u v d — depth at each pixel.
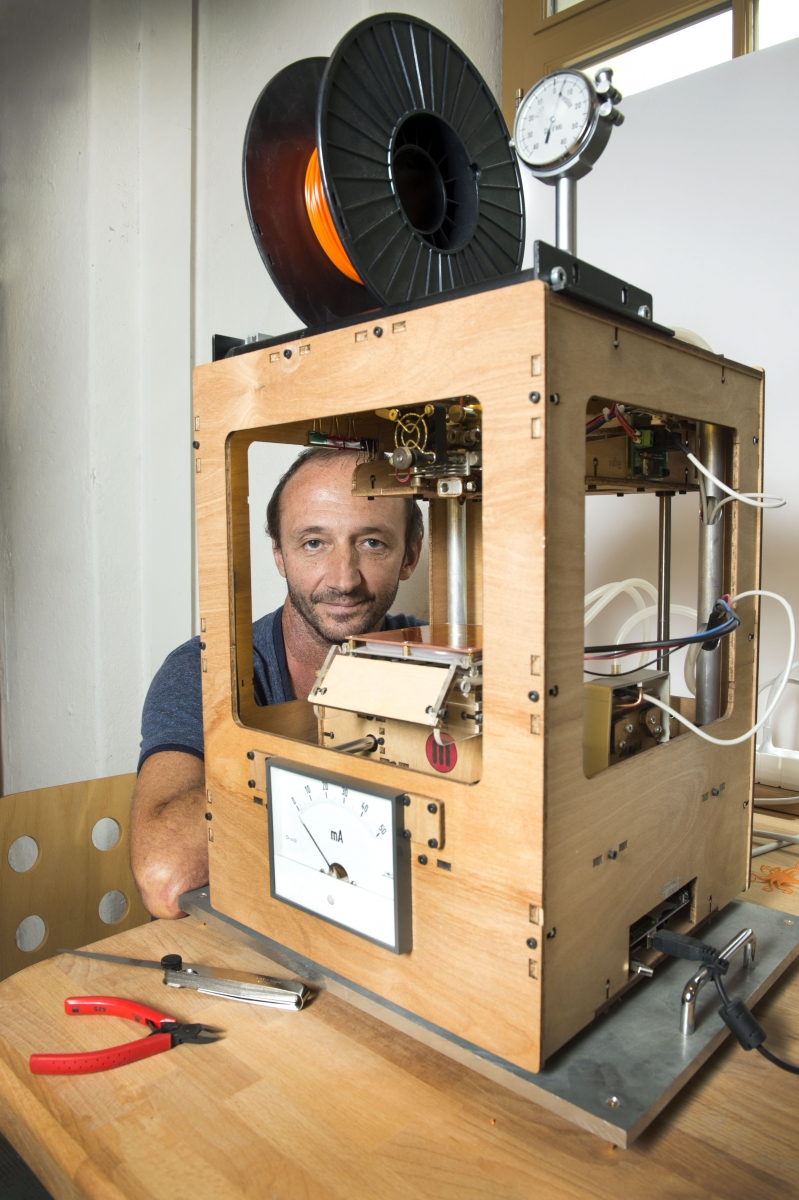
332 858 0.68
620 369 0.59
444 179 0.76
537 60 1.72
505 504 0.53
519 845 0.55
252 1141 0.54
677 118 1.41
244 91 1.80
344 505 1.29
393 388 0.60
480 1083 0.61
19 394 2.04
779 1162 0.53
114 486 1.82
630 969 0.66
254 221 0.77
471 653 0.65
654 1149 0.54
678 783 0.71
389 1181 0.51
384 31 0.67
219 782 0.82
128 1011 0.69
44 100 1.87
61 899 1.23
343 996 0.68
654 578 1.50
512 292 0.51
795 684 1.32
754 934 0.72
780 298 1.33
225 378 0.76
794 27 1.39
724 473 0.82
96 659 1.83
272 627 1.45
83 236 1.75
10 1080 0.62
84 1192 0.51
